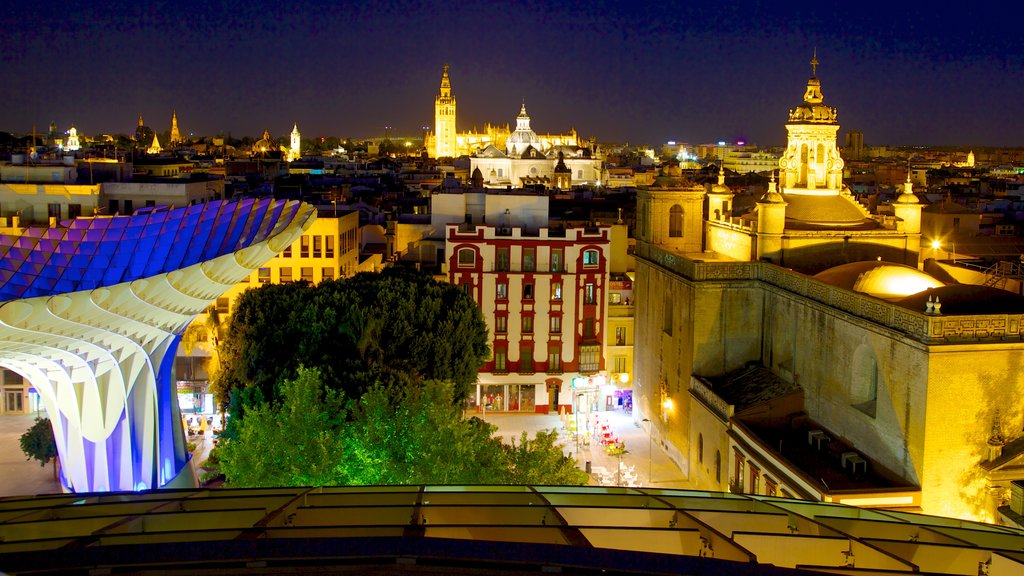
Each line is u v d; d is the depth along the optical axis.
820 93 81.25
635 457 82.94
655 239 88.38
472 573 22.80
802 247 76.69
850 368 61.16
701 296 75.81
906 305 56.84
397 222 129.38
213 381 75.44
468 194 106.50
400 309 73.06
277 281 97.31
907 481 54.56
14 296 51.22
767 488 60.94
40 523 28.52
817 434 62.94
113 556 23.27
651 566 23.16
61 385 54.47
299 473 46.69
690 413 76.75
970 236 116.06
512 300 95.06
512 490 33.78
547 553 23.53
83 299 46.84
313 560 23.28
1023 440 53.62
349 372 65.06
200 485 68.19
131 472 55.62
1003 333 53.00
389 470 46.69
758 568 23.23
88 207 95.31
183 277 49.66
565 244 94.56
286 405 50.88
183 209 58.44
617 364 99.12
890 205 93.62
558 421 93.75
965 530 33.12
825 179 81.38
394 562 23.28
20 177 98.31
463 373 74.94
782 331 72.06
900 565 27.39
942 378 52.50
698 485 74.75
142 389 55.84
